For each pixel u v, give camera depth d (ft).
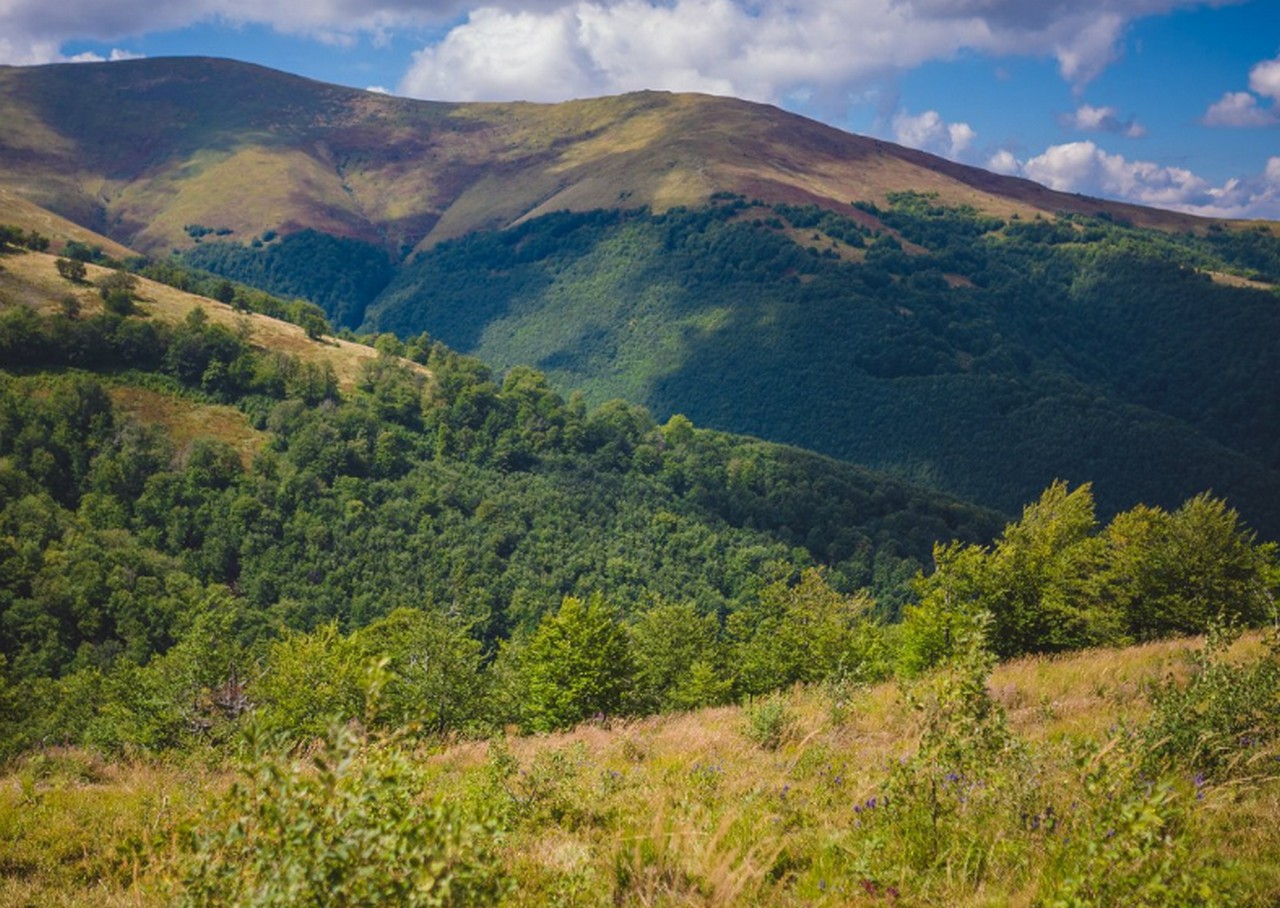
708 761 29.40
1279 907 13.70
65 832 24.38
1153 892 12.79
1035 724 31.17
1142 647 54.34
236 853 12.30
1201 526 91.20
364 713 13.17
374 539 388.16
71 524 344.69
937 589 83.30
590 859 17.95
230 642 113.39
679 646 142.92
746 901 15.69
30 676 256.73
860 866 15.88
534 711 93.91
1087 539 105.29
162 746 84.69
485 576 387.55
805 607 141.90
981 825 17.95
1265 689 23.20
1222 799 18.61
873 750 28.53
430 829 11.62
